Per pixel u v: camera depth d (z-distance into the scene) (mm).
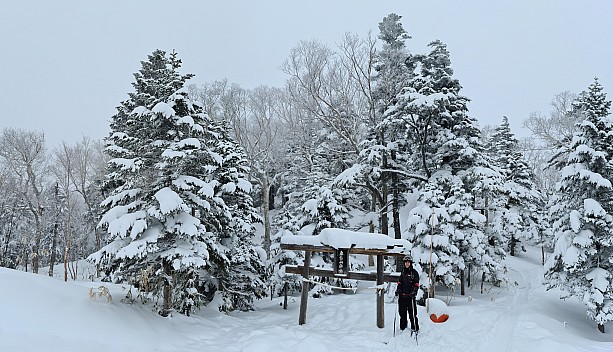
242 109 38281
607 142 15734
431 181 18484
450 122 21203
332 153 33156
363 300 14562
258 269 17891
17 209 35844
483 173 19500
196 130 10945
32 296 8031
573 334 11875
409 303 10023
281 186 41219
